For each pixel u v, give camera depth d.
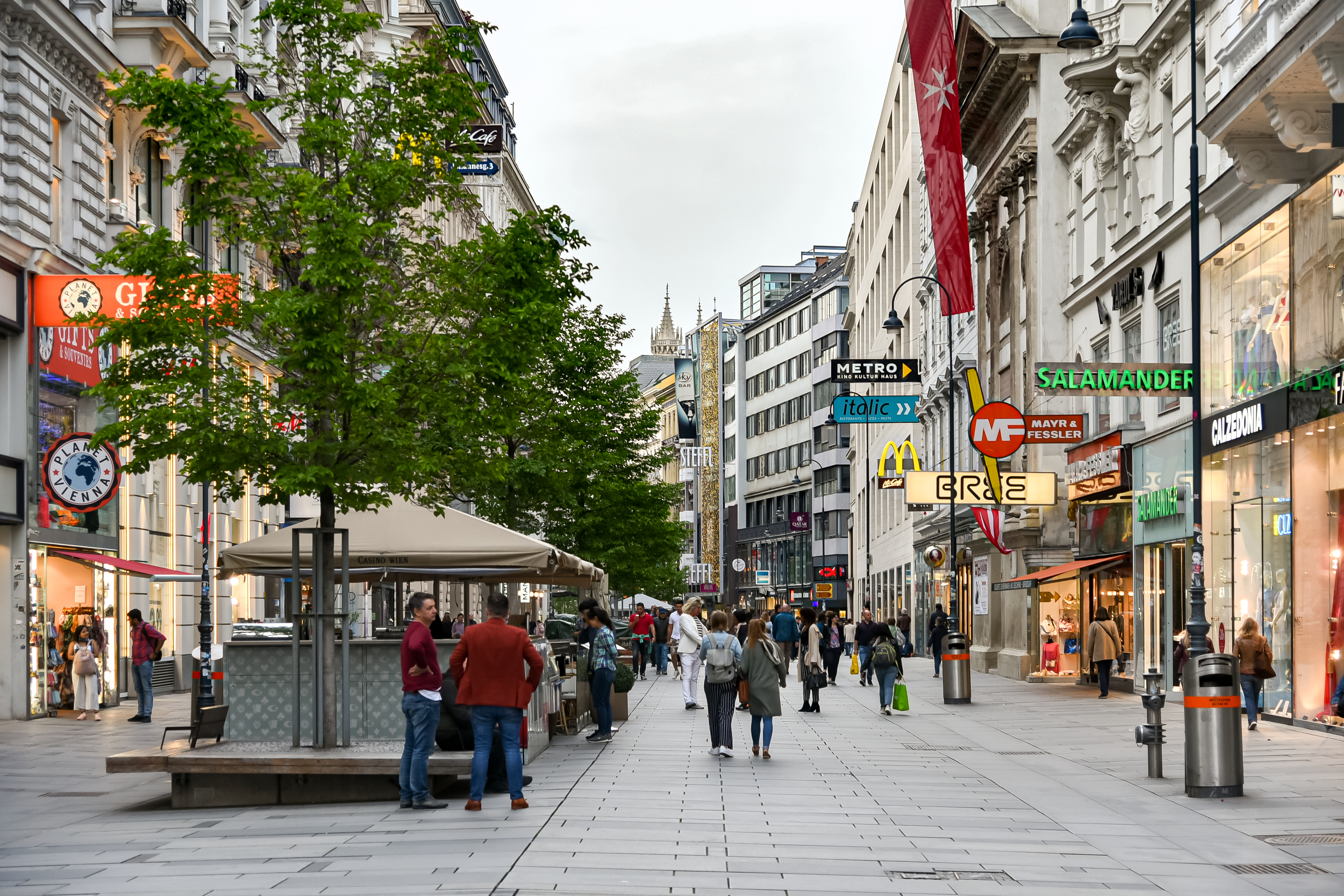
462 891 8.77
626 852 10.44
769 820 12.32
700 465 128.38
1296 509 21.52
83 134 28.44
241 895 8.66
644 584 46.50
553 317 16.78
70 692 26.11
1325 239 20.44
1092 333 35.22
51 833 11.87
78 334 27.59
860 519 87.62
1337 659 20.33
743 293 132.25
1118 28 30.84
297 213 15.88
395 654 15.66
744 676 18.31
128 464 15.41
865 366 36.38
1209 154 26.00
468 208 18.00
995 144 43.47
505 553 16.19
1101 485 31.53
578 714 22.86
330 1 16.75
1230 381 24.36
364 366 16.02
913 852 10.63
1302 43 17.78
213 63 33.97
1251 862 10.28
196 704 18.42
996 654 42.69
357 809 13.12
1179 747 19.14
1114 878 9.62
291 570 16.22
